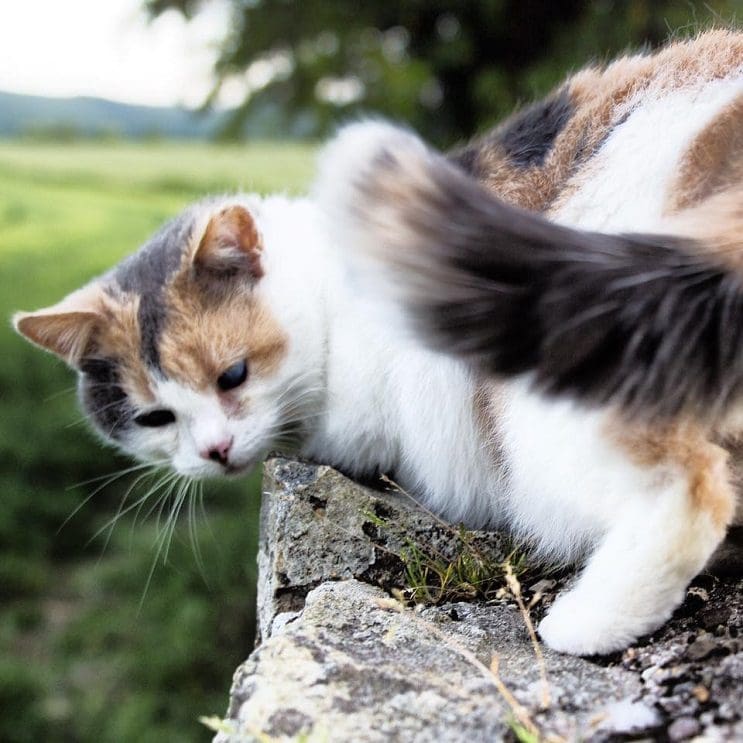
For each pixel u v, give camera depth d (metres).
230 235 0.38
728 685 0.22
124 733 0.66
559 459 0.27
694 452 0.24
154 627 0.74
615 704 0.22
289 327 0.38
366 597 0.28
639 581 0.24
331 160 0.22
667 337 0.21
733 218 0.23
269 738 0.21
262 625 0.33
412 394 0.34
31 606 0.81
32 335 0.39
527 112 0.35
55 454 0.93
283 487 0.33
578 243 0.21
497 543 0.32
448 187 0.21
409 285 0.21
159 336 0.38
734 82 0.28
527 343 0.21
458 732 0.21
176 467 0.40
